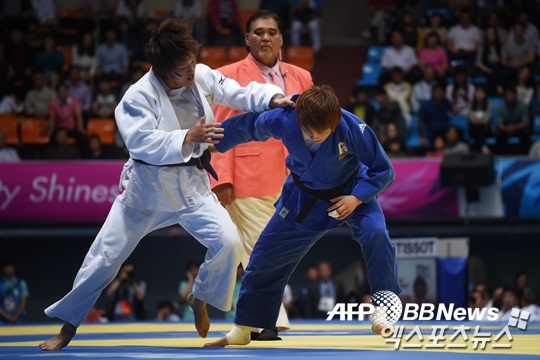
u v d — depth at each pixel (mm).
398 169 22922
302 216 7250
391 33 29891
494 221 23297
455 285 19531
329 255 25281
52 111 26391
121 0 31500
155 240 25766
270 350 7008
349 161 7137
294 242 7445
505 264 24391
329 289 20797
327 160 6996
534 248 24266
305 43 31891
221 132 7309
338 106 6773
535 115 26750
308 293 20734
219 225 7379
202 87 7523
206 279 7523
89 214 22984
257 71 9547
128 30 30375
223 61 29938
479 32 29344
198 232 7453
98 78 28594
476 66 28734
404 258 19750
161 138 7008
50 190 23078
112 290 20891
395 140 24859
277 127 7098
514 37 29219
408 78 28141
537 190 22406
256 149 9391
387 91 27312
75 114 26547
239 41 30578
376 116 25562
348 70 31656
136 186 7355
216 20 30562
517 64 28969
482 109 25734
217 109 9453
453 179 22094
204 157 7438
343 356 6211
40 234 23906
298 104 6777
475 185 22062
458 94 26438
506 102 25734
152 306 25641
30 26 31438
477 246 24484
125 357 6137
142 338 9586
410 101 27109
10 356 6375
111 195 23000
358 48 32875
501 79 28172
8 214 23047
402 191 22828
